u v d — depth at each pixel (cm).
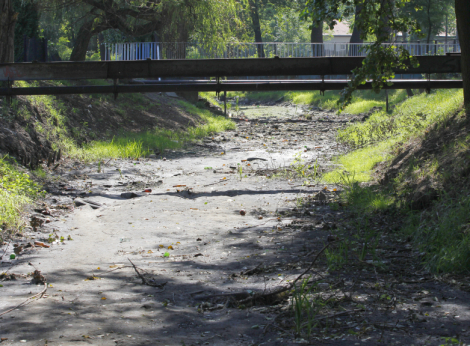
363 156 1666
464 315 500
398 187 1112
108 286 631
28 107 1683
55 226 970
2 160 1282
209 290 613
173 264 736
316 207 1112
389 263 708
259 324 502
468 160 962
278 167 1702
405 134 1603
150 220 1027
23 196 1080
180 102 3047
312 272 670
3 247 817
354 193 1160
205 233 924
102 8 2500
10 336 460
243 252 795
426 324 480
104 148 1827
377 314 512
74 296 589
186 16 2664
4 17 1689
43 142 1611
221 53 2836
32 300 571
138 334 473
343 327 482
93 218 1046
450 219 780
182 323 506
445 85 1533
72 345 441
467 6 1198
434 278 635
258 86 1478
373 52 1118
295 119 3325
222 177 1519
